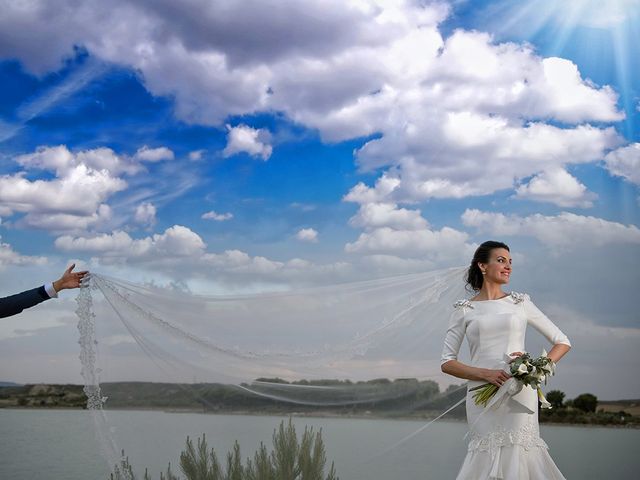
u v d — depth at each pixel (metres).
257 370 5.08
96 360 4.79
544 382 4.50
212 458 4.86
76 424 4.83
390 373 5.18
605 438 18.20
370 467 4.82
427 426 5.08
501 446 4.42
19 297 4.51
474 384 4.66
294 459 4.97
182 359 4.95
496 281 4.89
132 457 4.71
